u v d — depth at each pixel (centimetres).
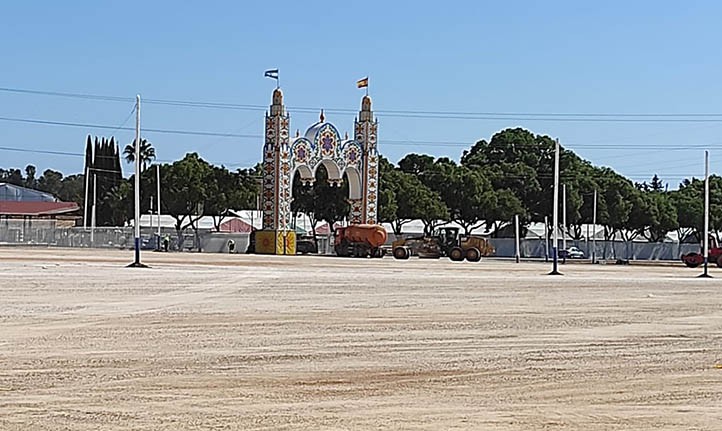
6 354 1948
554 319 2925
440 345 2238
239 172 12725
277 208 9606
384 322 2719
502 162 13650
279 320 2706
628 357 2092
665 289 4706
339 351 2102
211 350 2069
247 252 9775
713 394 1620
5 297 3238
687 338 2470
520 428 1327
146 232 11856
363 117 10300
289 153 9669
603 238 14112
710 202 13825
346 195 11750
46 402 1450
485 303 3500
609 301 3756
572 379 1773
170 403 1459
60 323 2516
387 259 9119
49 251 8312
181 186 12231
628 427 1346
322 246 10450
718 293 4428
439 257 9581
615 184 12850
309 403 1482
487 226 12975
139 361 1888
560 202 12469
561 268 7544
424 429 1311
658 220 12938
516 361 2002
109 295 3428
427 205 11738
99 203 14775
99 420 1330
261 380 1697
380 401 1511
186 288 3869
